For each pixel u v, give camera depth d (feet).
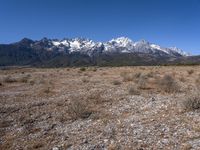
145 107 67.31
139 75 147.02
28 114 71.10
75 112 66.33
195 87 96.48
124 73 174.60
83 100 82.07
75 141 49.21
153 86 101.81
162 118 56.03
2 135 57.00
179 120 53.21
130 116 60.85
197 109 59.26
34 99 90.68
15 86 127.65
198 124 49.70
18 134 56.65
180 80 124.77
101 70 243.19
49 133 55.62
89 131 53.62
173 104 66.74
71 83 130.93
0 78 162.91
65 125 59.98
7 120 66.80
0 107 79.46
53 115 68.49
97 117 62.54
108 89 101.91
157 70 214.48
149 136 46.98
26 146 49.60
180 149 40.37
